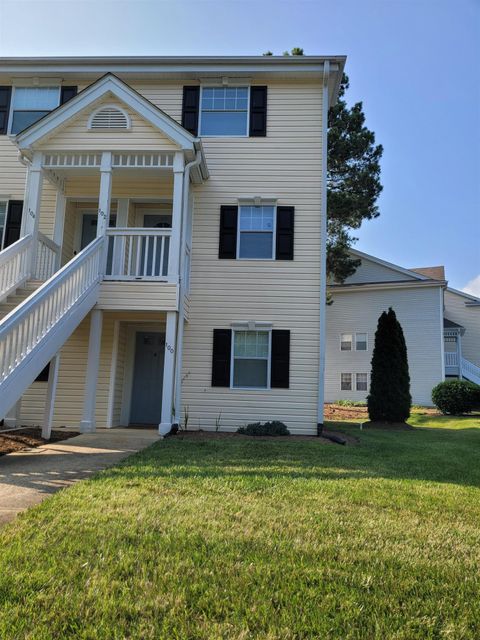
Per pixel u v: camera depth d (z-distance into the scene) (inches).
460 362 964.6
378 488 198.5
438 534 147.1
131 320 418.6
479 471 254.8
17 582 104.9
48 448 279.6
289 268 419.2
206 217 427.8
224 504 164.4
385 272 967.0
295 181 428.8
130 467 221.1
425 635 93.5
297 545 131.6
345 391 948.6
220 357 410.9
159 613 96.2
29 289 353.1
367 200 847.7
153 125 367.9
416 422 673.0
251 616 96.4
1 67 448.1
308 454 281.1
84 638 87.7
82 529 136.1
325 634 91.7
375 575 116.3
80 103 370.0
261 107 439.5
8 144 446.0
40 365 263.9
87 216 453.7
